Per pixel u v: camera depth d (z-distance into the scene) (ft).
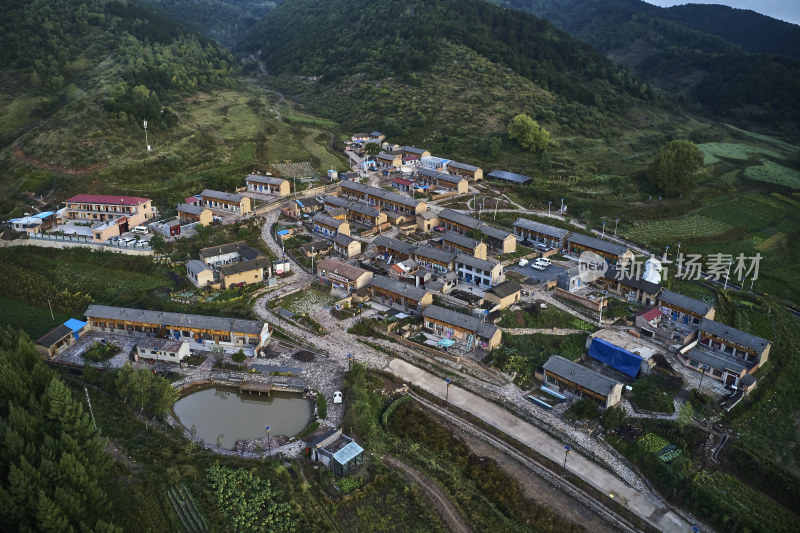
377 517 236.02
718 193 632.79
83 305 392.27
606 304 408.26
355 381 314.76
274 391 317.63
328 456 258.16
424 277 421.18
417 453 272.72
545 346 363.56
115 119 634.02
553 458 276.21
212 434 283.79
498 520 239.91
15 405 253.65
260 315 386.11
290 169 651.66
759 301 430.20
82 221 495.41
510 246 480.64
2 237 453.17
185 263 436.76
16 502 207.31
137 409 294.87
